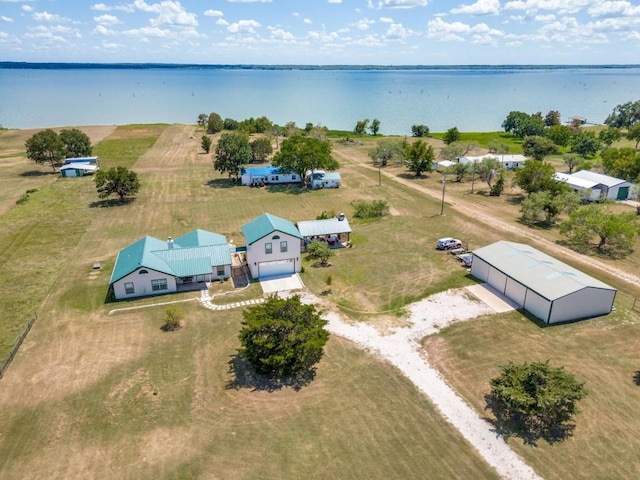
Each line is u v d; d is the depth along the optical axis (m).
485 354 32.12
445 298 40.09
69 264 48.16
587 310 36.50
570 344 33.06
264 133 141.88
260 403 27.70
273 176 83.31
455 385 29.11
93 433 25.52
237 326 36.22
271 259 44.88
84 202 70.62
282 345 28.92
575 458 23.47
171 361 31.81
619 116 159.12
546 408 24.53
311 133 128.88
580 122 161.12
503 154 105.06
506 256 42.31
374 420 26.19
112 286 40.53
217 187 80.50
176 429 25.72
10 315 38.12
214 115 145.25
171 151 114.38
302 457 23.72
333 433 25.28
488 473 22.67
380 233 57.25
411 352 32.50
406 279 44.00
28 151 89.88
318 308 38.88
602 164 87.12
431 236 55.81
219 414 26.81
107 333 35.31
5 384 29.56
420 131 147.88
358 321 36.69
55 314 38.19
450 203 70.62
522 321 36.19
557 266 39.97
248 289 42.59
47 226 59.81
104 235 56.72
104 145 121.00
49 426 26.03
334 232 52.38
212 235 49.16
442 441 24.66
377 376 30.02
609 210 62.75
